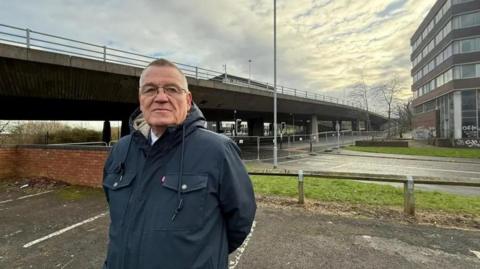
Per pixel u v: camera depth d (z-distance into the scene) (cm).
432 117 4472
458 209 585
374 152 2723
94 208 614
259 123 4731
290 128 7494
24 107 2159
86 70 1673
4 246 418
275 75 1788
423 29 5062
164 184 150
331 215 556
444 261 366
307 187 799
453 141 3247
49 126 3078
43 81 1594
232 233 171
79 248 410
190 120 169
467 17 3591
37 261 371
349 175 632
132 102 2122
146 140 168
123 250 144
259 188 786
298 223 509
